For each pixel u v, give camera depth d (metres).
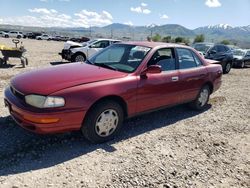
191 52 6.34
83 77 4.38
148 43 5.69
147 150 4.47
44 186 3.32
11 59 15.30
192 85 6.12
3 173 3.50
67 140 4.55
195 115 6.53
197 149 4.69
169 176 3.79
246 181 3.88
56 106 3.92
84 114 4.15
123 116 4.78
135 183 3.55
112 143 4.60
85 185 3.41
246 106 7.78
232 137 5.39
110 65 5.16
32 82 4.20
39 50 25.00
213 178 3.86
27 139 4.45
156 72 4.92
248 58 19.95
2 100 6.36
